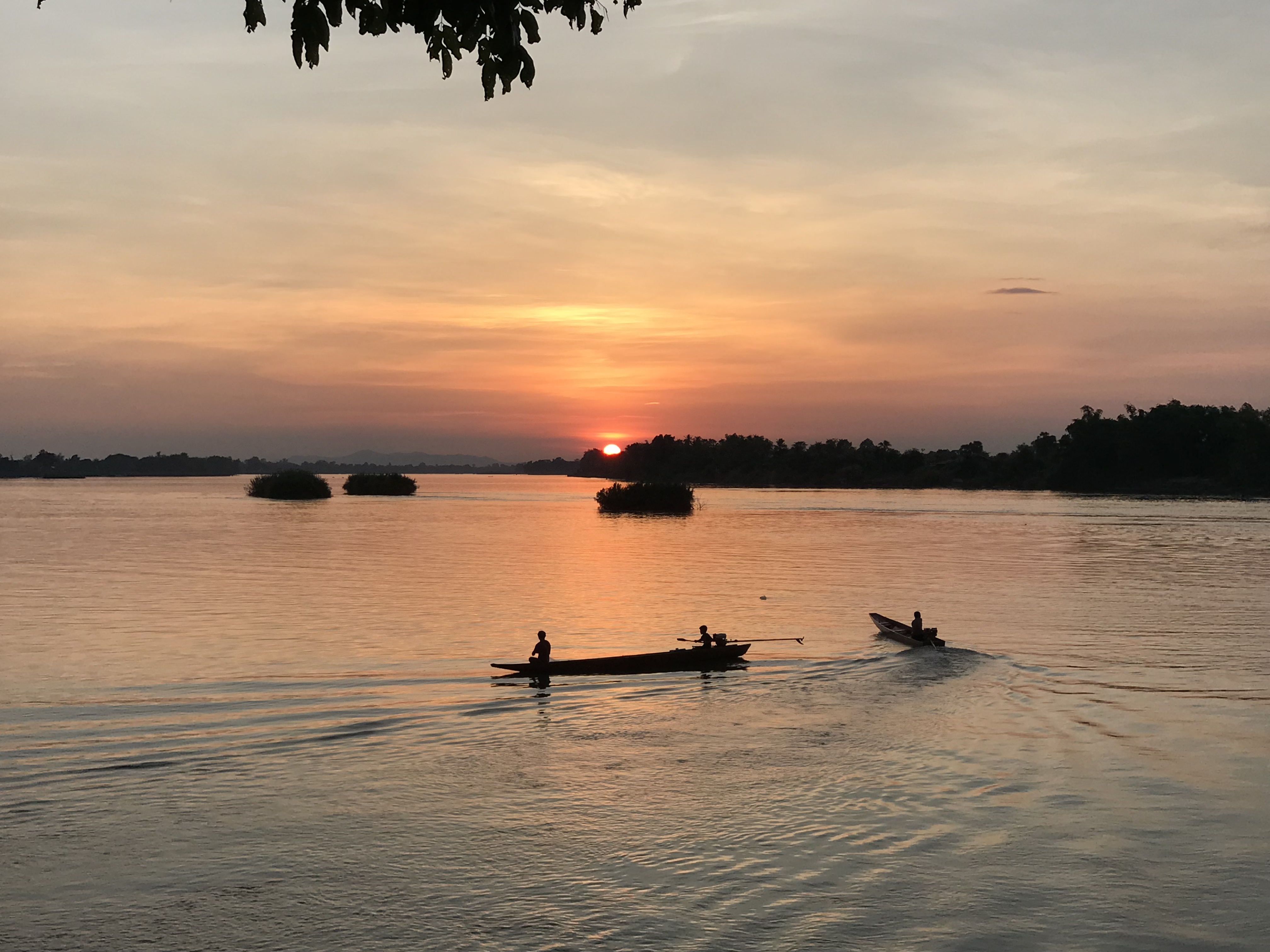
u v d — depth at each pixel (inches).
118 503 5113.2
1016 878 467.5
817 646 1112.8
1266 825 534.9
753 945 404.8
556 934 414.3
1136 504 5442.9
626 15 255.4
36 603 1416.1
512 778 623.8
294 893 453.7
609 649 1096.2
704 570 1950.1
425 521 3656.5
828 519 3914.9
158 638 1120.8
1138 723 756.6
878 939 410.0
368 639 1130.0
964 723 762.2
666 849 503.5
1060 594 1611.7
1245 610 1425.9
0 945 404.8
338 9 228.7
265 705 813.9
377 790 598.9
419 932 416.8
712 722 768.9
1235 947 404.2
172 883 464.1
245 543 2539.4
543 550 2417.6
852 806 566.6
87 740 703.1
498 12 224.1
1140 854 495.8
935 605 1475.1
